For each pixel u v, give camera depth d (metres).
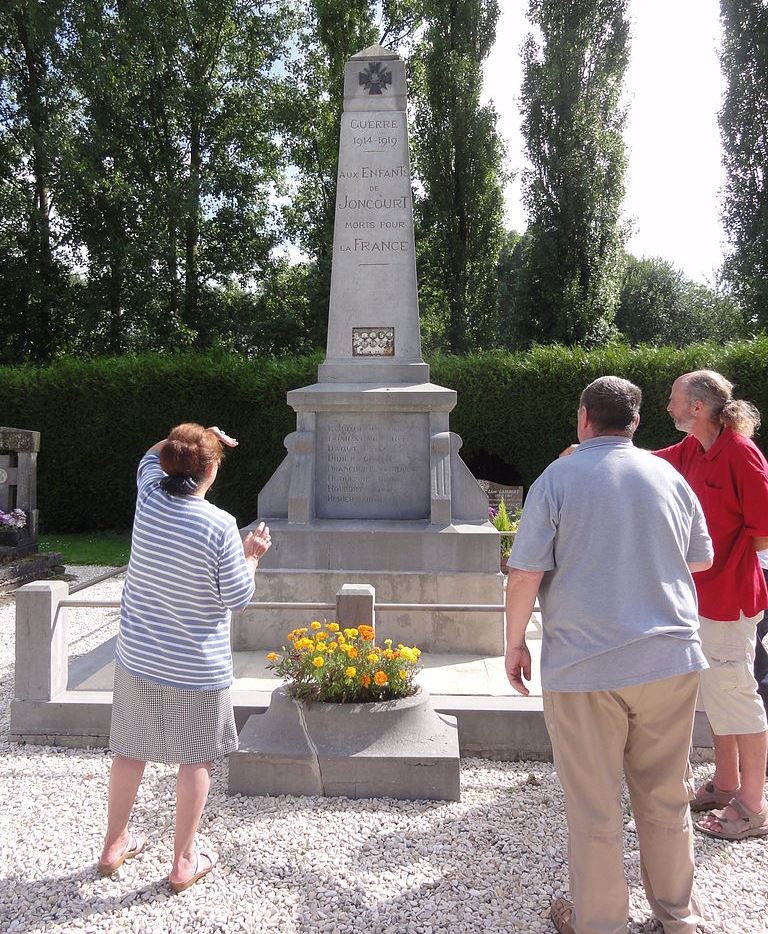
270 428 13.09
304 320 21.16
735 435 3.06
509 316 19.48
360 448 5.88
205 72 21.66
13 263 19.50
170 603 2.57
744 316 20.03
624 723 2.15
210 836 2.94
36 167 19.75
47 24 17.95
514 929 2.38
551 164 19.05
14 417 13.41
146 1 19.06
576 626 2.13
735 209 20.11
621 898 2.12
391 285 6.22
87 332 20.00
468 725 3.79
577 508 2.18
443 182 19.75
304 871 2.69
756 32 19.64
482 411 12.30
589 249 18.61
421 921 2.42
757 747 2.97
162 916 2.45
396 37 21.56
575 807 2.14
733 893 2.58
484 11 19.73
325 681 3.41
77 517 13.58
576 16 18.86
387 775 3.27
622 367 11.82
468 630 5.30
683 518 2.28
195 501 2.67
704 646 3.02
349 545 5.46
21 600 3.95
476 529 5.47
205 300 21.09
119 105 19.56
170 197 19.27
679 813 2.21
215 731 2.61
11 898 2.56
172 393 13.24
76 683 4.40
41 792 3.38
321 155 21.45
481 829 3.00
